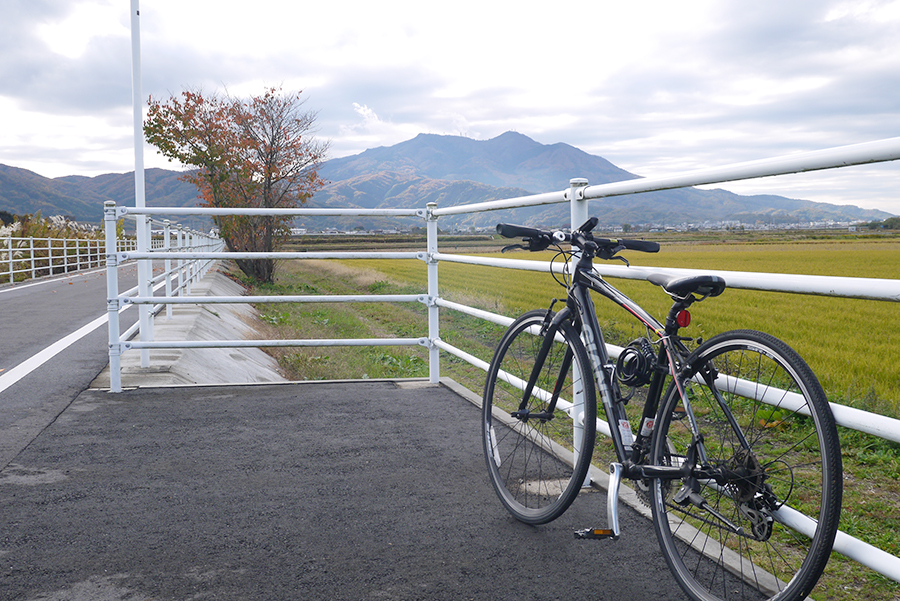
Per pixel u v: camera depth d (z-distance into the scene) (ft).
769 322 39.81
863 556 5.60
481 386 23.22
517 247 8.94
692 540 7.96
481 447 11.83
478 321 43.14
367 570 7.30
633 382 7.43
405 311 54.54
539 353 9.61
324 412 14.30
